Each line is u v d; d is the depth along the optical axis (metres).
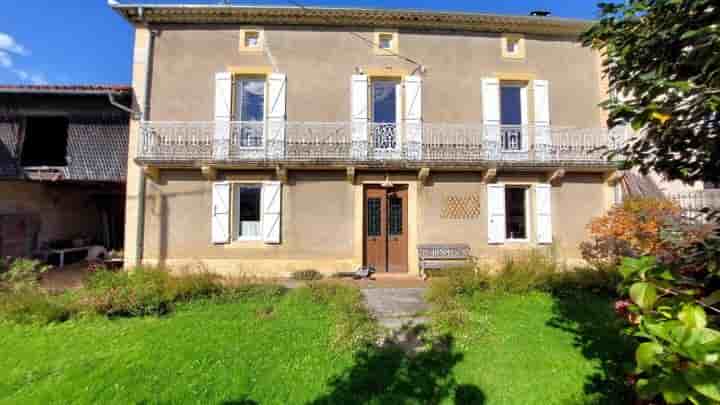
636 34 1.75
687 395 1.04
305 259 7.73
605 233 6.13
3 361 3.50
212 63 7.97
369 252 7.97
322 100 8.03
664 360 1.13
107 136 7.98
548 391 3.00
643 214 5.72
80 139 7.93
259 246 7.70
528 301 5.10
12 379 3.19
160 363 3.43
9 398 2.94
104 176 7.85
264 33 8.05
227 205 7.65
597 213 8.21
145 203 7.61
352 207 7.86
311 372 3.30
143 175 7.61
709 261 1.33
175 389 3.03
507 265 6.06
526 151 8.17
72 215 9.77
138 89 7.71
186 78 7.91
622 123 1.80
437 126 8.09
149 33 7.87
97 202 10.58
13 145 7.77
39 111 7.92
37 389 3.05
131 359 3.51
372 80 8.31
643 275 1.38
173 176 7.68
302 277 7.29
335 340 3.86
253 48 8.02
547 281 5.59
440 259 7.64
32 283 5.22
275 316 4.65
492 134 8.12
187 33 7.99
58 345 3.82
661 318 1.26
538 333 4.04
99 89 7.68
